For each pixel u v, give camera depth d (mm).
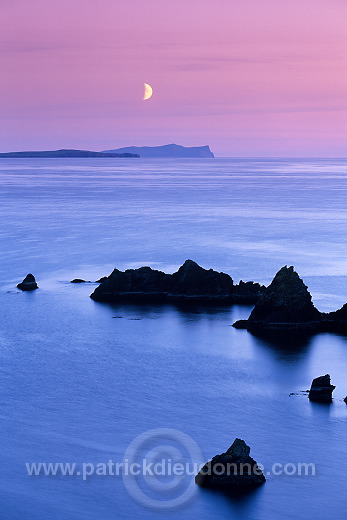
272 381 86500
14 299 122562
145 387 84500
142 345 99062
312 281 135625
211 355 94938
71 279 138750
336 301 122000
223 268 148875
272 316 105250
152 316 112562
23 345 98812
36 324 108250
